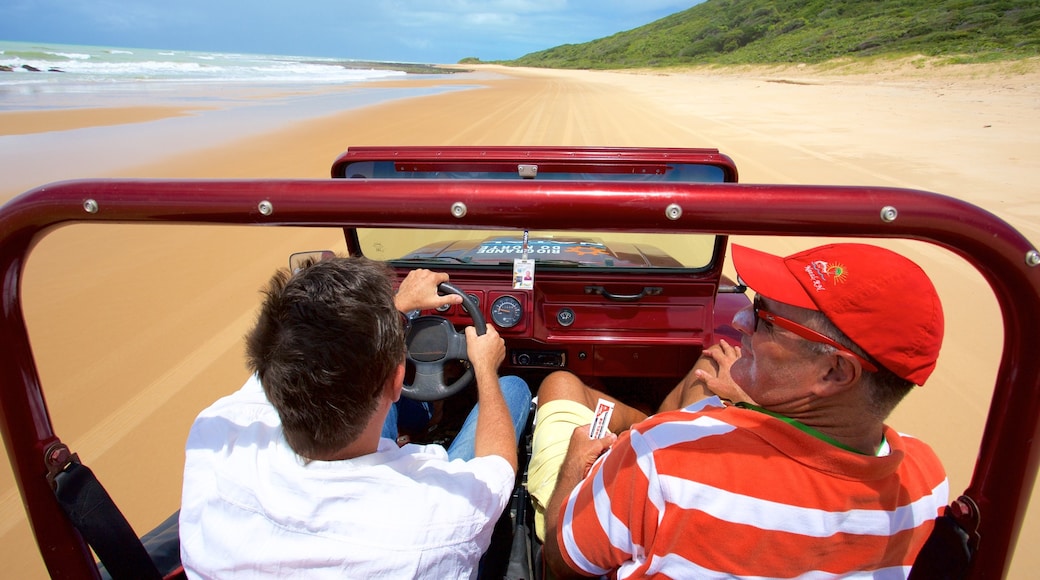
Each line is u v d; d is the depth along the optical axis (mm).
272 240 6629
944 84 28438
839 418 1175
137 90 26438
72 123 14414
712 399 1619
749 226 971
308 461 1224
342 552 1186
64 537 1257
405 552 1206
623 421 2498
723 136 14383
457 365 2600
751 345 1290
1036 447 1005
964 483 3051
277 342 1134
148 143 11945
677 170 2270
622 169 2270
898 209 927
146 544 1556
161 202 1043
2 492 2984
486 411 1854
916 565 1132
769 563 1163
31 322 4664
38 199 1045
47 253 6156
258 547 1205
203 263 5938
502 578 1769
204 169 9734
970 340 4465
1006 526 1057
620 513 1263
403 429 2553
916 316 1062
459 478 1353
